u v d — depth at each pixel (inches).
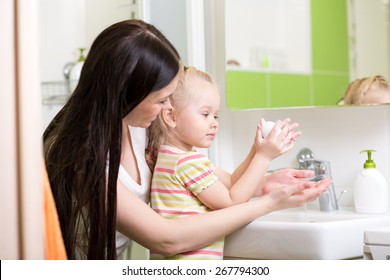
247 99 82.0
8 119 36.1
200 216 55.0
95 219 52.1
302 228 55.0
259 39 86.7
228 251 60.0
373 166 67.8
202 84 60.7
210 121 61.0
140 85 52.7
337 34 84.6
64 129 54.6
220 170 65.7
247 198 58.7
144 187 61.0
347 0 84.5
